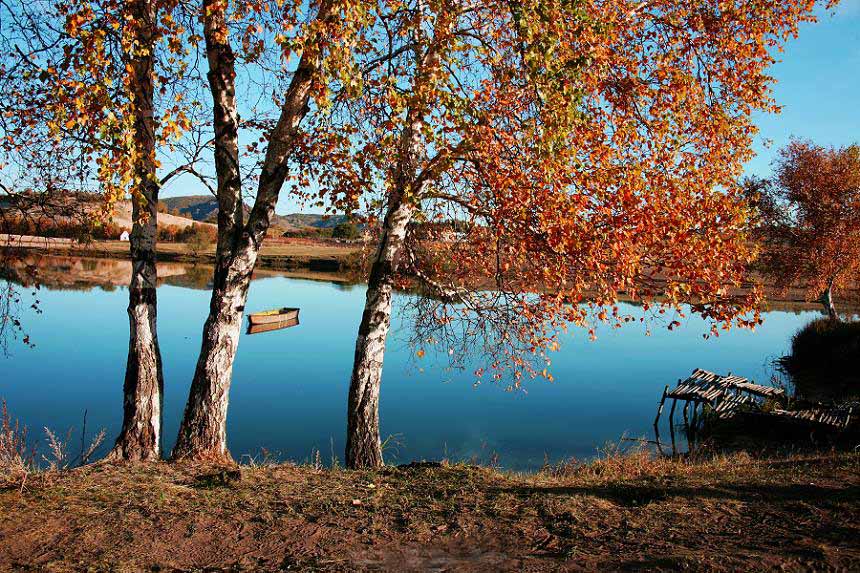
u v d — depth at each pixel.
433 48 7.33
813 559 4.48
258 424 15.79
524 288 8.45
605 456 13.23
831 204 28.84
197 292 43.84
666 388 17.22
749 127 9.71
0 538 4.94
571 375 23.36
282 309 34.28
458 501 6.15
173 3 6.41
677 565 4.39
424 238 9.70
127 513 5.59
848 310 44.34
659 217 7.52
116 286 43.81
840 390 21.19
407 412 17.48
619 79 8.84
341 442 14.38
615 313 7.65
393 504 6.05
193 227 70.12
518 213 7.28
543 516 5.66
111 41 6.29
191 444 7.64
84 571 4.46
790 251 29.56
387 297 9.12
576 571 4.41
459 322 9.94
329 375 21.56
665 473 8.48
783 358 27.62
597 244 7.18
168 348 24.47
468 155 7.43
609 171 7.29
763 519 5.50
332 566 4.59
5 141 7.98
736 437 16.05
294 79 7.81
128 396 7.72
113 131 5.80
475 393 19.83
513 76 7.26
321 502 6.08
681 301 7.87
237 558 4.77
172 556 4.79
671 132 8.77
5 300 8.55
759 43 9.13
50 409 15.98
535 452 14.08
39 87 7.82
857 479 7.00
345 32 6.05
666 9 9.45
